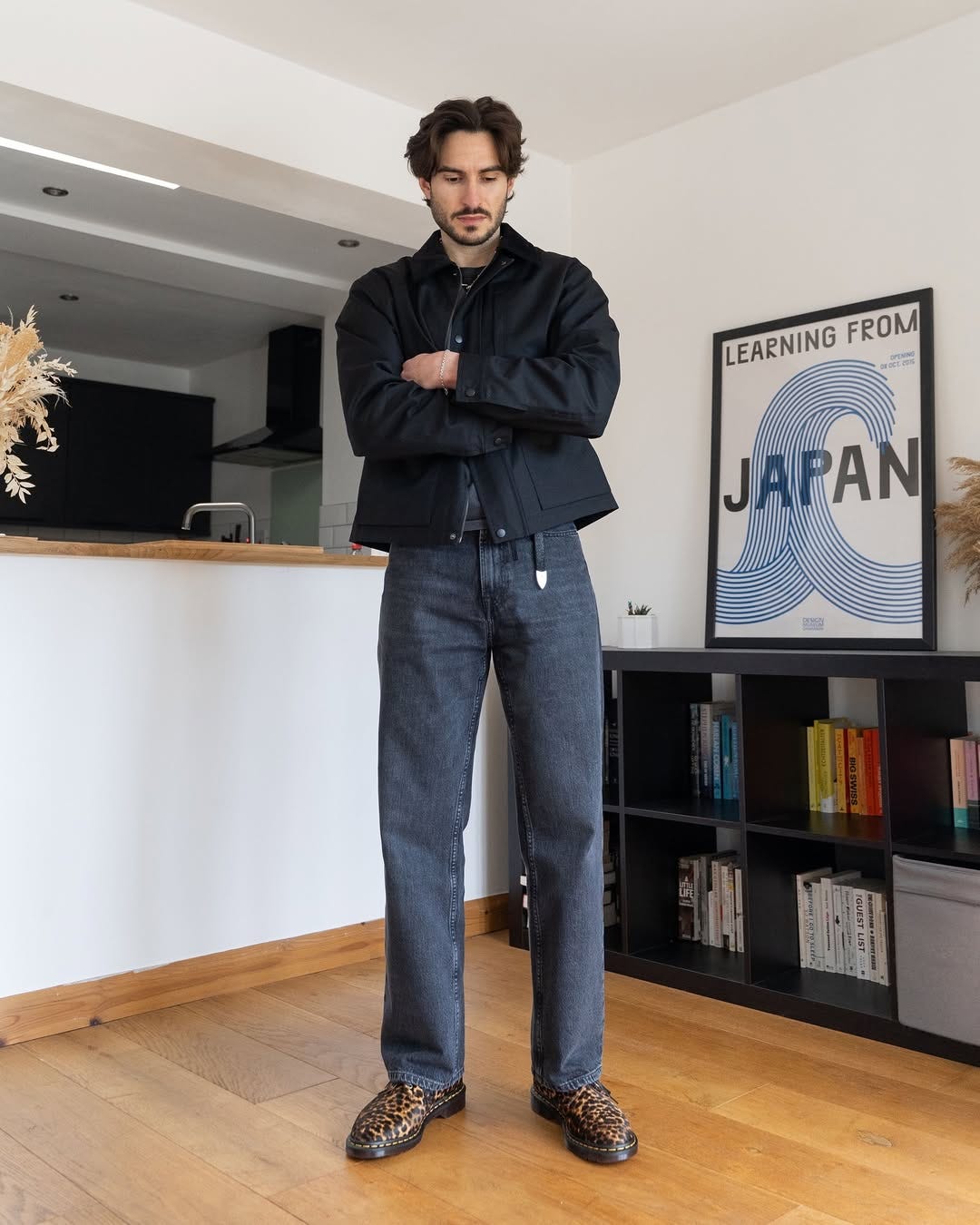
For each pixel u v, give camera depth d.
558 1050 1.70
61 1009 2.23
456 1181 1.57
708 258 3.03
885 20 2.54
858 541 2.63
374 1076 1.97
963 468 2.43
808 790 2.61
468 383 1.60
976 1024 2.00
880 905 2.41
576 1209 1.49
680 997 2.48
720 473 2.94
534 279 1.75
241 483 6.10
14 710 2.19
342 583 2.74
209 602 2.50
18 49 2.28
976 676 2.07
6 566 2.20
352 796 2.75
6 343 2.10
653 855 2.75
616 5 2.47
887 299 2.62
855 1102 1.87
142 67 2.45
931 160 2.57
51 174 3.51
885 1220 1.47
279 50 2.65
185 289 4.68
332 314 4.84
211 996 2.46
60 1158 1.66
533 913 1.76
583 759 1.70
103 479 5.86
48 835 2.23
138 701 2.38
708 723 2.82
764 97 2.90
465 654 1.73
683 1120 1.79
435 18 2.51
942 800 2.34
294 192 2.88
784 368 2.82
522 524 1.66
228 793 2.51
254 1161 1.64
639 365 3.20
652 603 3.15
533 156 3.29
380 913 2.80
